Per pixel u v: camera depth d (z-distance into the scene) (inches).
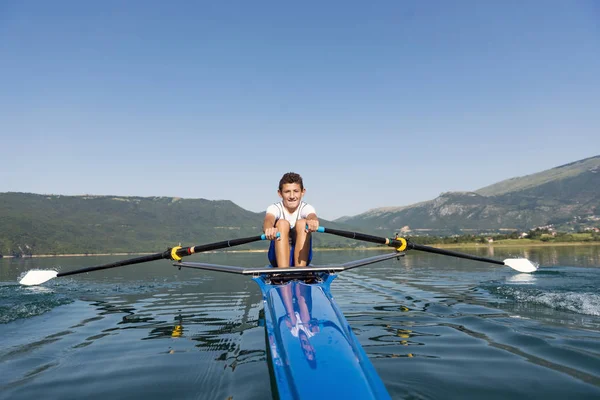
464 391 110.0
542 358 141.5
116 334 200.1
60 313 262.5
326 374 98.9
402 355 146.9
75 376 136.4
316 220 215.0
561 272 494.3
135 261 280.5
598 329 185.2
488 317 217.8
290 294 157.8
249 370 133.8
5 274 566.6
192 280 471.8
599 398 105.4
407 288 362.0
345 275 501.4
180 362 148.6
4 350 171.5
